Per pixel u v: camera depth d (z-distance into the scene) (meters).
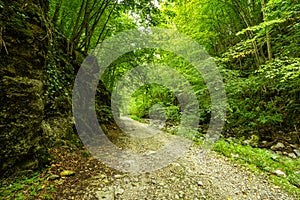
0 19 3.12
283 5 6.00
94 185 3.22
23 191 2.73
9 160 2.95
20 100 3.17
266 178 4.21
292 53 6.54
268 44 6.94
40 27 4.17
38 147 3.51
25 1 3.97
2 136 2.87
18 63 3.23
